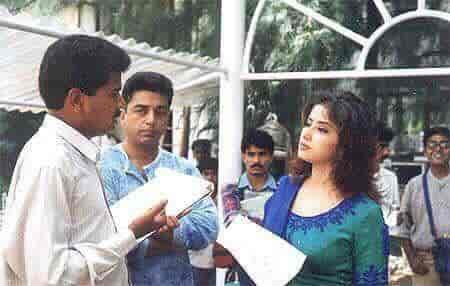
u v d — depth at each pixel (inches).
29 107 198.7
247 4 224.2
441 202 181.2
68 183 74.7
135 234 80.4
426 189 183.2
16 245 73.5
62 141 77.0
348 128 93.0
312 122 95.5
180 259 115.7
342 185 93.2
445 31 182.9
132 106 116.5
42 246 71.2
